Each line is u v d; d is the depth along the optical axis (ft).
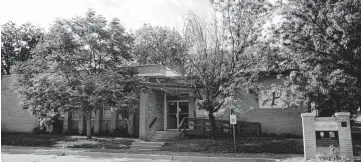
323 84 41.98
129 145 59.21
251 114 64.75
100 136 75.36
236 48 51.08
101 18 63.26
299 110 60.95
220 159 42.68
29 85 65.26
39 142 65.26
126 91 65.46
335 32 40.86
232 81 50.83
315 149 39.83
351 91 43.62
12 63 117.08
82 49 62.54
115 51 64.44
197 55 51.13
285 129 61.67
